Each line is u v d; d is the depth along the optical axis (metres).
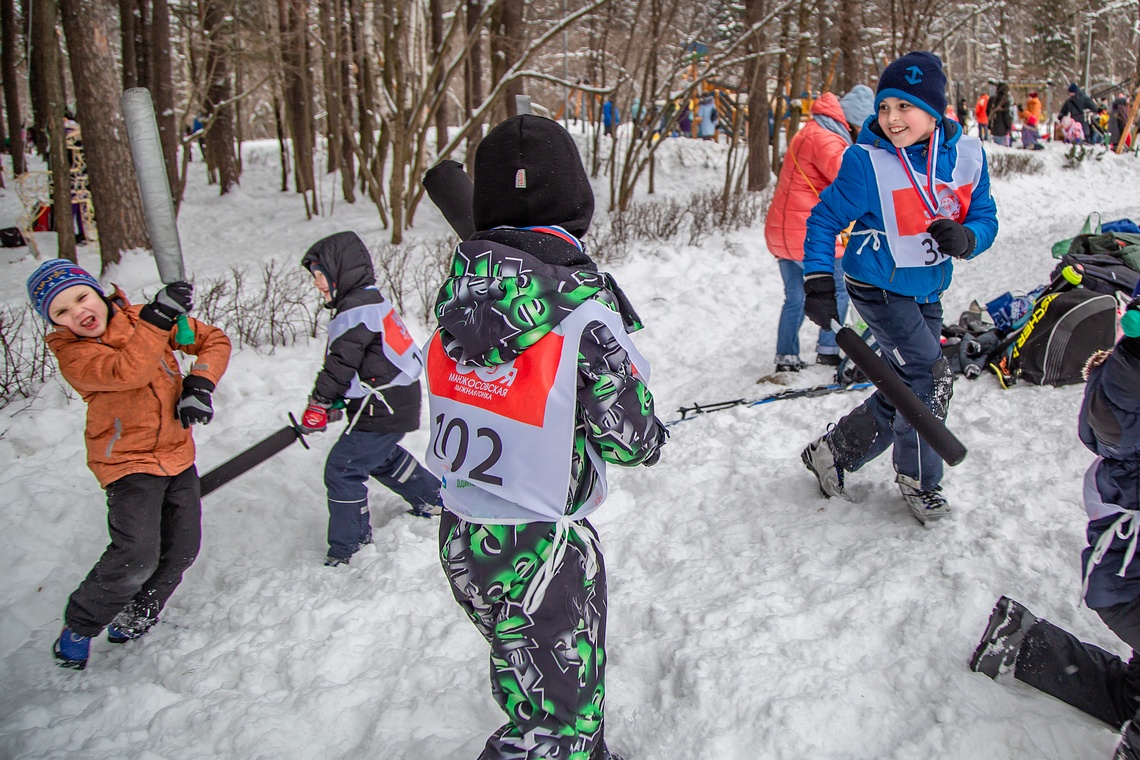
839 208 3.32
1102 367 2.09
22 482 4.34
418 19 12.26
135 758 2.55
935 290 3.34
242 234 13.34
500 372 1.98
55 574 3.73
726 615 2.91
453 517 2.09
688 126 21.33
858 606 2.88
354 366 3.66
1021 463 3.69
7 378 5.39
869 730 2.38
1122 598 2.14
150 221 3.02
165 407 3.19
